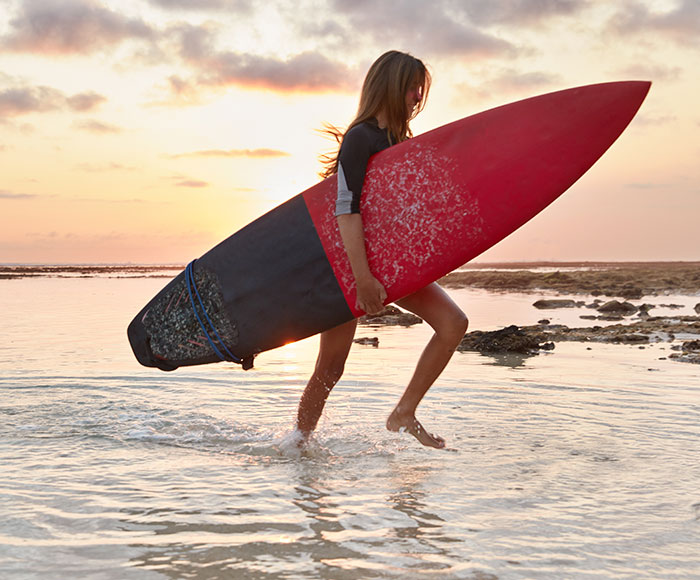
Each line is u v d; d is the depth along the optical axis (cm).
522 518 244
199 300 361
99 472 298
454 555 213
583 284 2362
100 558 209
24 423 391
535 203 330
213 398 470
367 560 209
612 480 289
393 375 569
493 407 440
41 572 198
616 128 329
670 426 387
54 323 1071
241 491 274
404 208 328
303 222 341
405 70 338
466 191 328
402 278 328
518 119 334
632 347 783
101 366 612
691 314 1210
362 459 326
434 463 318
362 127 332
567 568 204
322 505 258
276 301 344
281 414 421
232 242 359
